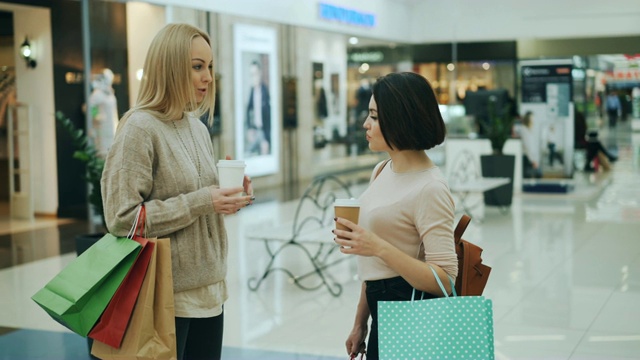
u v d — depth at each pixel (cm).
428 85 234
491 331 203
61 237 996
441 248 224
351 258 824
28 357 488
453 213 231
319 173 1652
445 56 1702
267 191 1487
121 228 236
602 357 466
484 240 929
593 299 621
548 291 651
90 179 564
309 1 1409
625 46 1530
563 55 1581
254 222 1102
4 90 1191
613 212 1171
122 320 228
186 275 247
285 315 583
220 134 1321
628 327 535
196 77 249
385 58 1739
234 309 605
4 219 1156
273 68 1464
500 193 1209
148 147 241
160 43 247
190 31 249
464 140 1435
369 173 1817
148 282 228
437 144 234
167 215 235
